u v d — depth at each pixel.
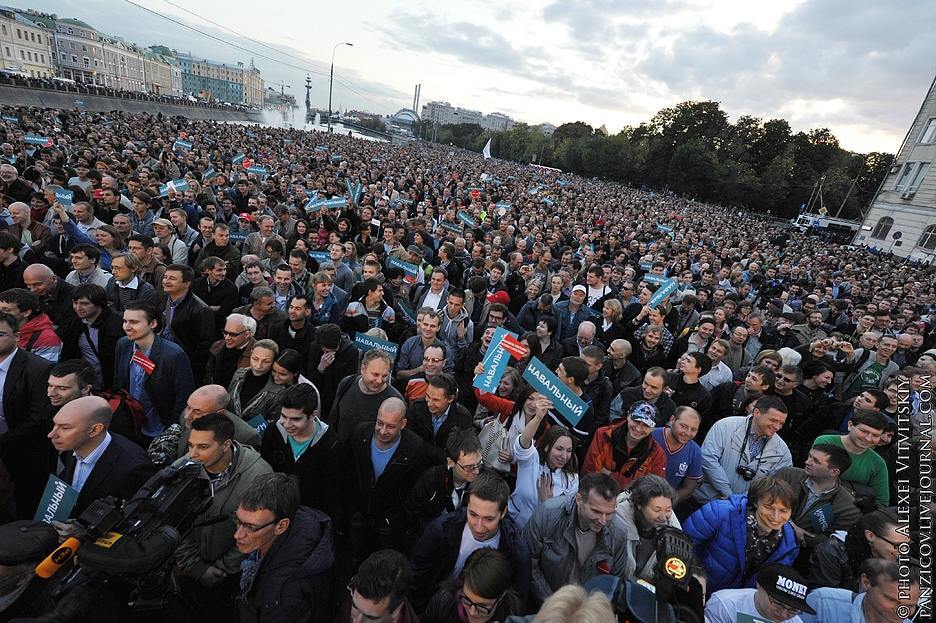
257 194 13.14
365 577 2.30
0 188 8.17
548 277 10.02
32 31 107.75
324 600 2.90
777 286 14.50
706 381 6.11
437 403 3.99
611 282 9.87
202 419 2.92
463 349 6.20
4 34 100.38
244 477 3.08
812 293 12.97
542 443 3.64
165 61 170.00
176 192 10.09
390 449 3.60
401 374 5.36
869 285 17.72
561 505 3.13
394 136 122.25
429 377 4.56
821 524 3.69
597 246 15.91
